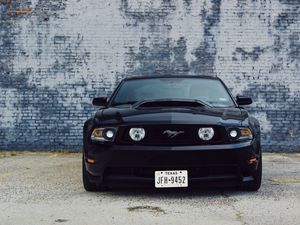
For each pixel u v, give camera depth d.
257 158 5.32
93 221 4.32
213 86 6.55
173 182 5.06
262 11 10.99
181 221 4.28
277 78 10.98
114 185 5.19
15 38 10.90
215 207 4.81
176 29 10.97
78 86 10.93
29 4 10.92
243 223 4.20
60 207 4.88
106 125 5.26
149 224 4.20
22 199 5.29
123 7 10.95
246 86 10.98
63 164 8.58
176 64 10.98
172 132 5.07
